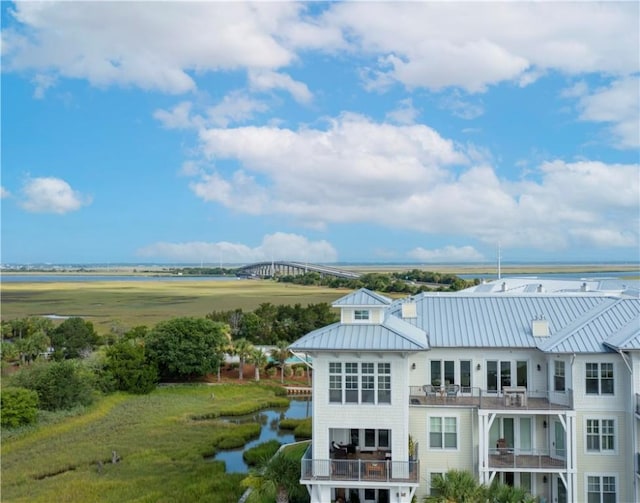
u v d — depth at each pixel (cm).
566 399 3534
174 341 9025
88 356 10388
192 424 6762
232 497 4209
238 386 8931
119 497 4344
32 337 10619
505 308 4038
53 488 4547
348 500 3588
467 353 3766
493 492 3025
